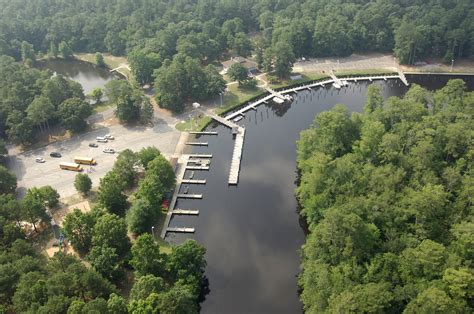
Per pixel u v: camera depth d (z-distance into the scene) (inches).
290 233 7632.9
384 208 6264.8
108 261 6225.4
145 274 6107.3
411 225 6048.2
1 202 7194.9
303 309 6279.5
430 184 6456.7
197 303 6289.4
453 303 4613.7
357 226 5551.2
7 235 6683.1
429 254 5196.9
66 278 5556.1
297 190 7815.0
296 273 6855.3
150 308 5187.0
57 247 7150.6
